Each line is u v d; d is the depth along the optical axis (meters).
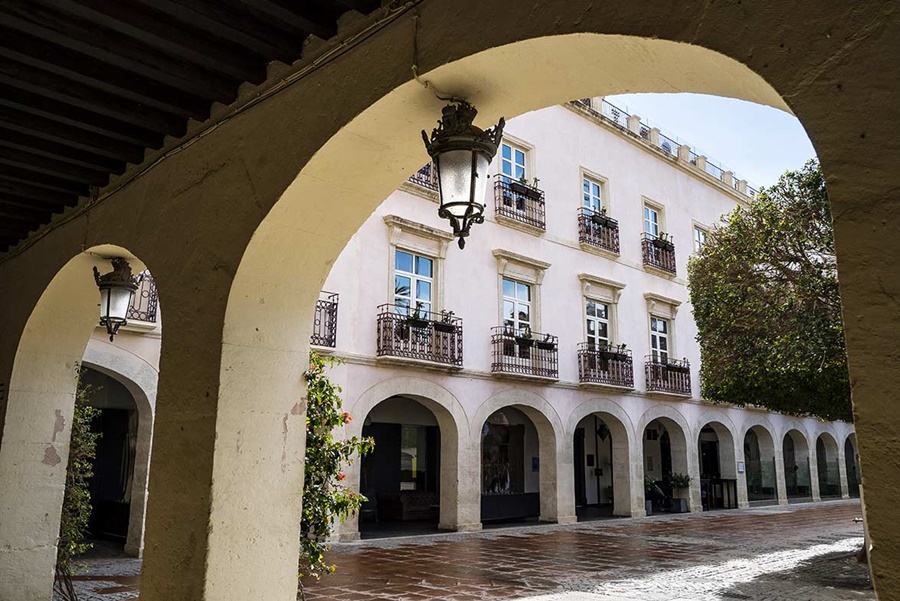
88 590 8.66
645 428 22.08
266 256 4.06
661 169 23.73
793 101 1.98
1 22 3.56
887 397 1.71
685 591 9.22
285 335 4.24
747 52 2.12
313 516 5.43
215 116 4.40
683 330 23.34
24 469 6.28
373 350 14.68
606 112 22.08
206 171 4.39
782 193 11.67
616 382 19.66
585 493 22.94
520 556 12.20
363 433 17.88
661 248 22.66
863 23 1.87
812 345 10.66
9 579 6.09
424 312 15.77
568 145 20.19
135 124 4.59
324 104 3.63
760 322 11.62
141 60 3.90
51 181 5.56
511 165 18.58
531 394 17.67
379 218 15.23
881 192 1.78
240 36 3.66
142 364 11.88
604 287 20.44
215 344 4.00
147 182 4.96
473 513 15.90
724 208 26.62
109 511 14.23
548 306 18.61
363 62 3.46
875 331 1.75
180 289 4.39
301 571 6.21
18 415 6.30
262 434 4.06
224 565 3.79
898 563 1.64
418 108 3.43
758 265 11.99
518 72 3.08
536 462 20.62
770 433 26.27
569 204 19.84
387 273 15.19
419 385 15.32
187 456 4.01
